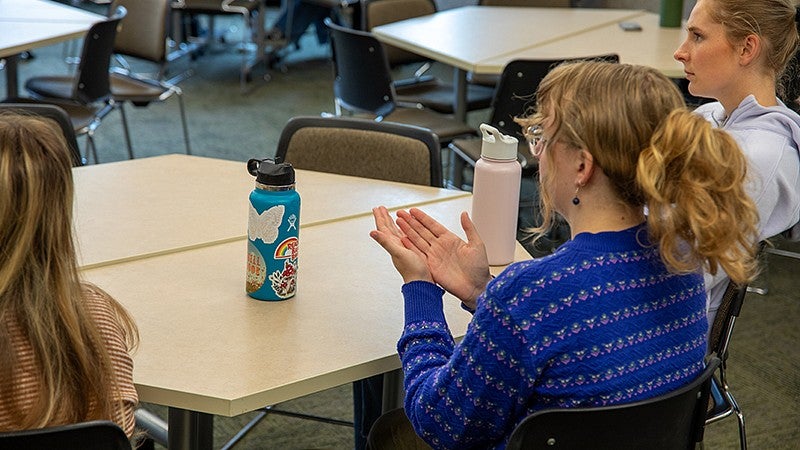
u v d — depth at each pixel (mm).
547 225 1385
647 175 1186
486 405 1287
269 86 6367
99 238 1911
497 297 1255
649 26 4531
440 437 1348
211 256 1869
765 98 1996
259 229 1638
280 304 1675
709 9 1971
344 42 3859
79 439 1201
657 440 1350
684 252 1237
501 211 1830
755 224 1225
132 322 1371
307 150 2555
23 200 1174
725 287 1950
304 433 2697
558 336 1237
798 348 3275
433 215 2125
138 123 5402
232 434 2666
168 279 1754
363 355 1511
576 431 1271
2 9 4410
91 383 1246
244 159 4875
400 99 4328
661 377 1296
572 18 4668
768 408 2904
